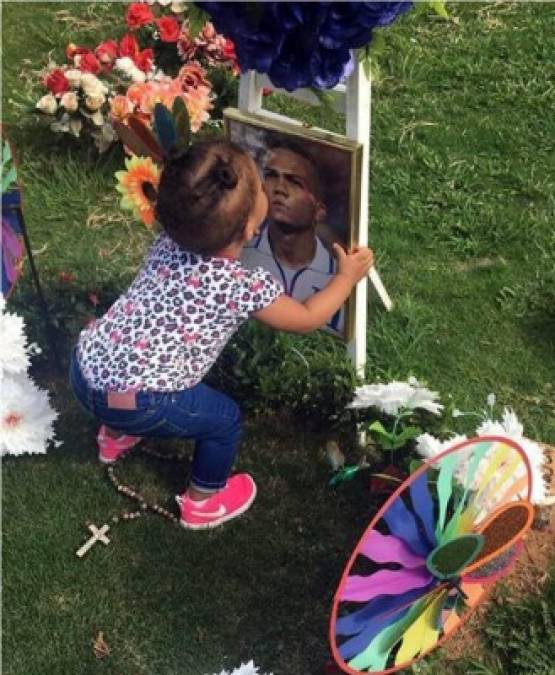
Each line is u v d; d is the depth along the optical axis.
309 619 2.32
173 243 2.17
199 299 2.14
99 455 2.63
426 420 2.49
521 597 2.32
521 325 3.01
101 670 2.23
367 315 3.02
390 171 3.54
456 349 2.94
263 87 2.28
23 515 2.52
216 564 2.42
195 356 2.20
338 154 2.15
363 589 1.94
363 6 1.75
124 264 3.17
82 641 2.28
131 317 2.18
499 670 2.21
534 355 2.92
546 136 3.71
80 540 2.47
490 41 4.16
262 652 2.26
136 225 3.33
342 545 2.46
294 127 2.21
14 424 2.57
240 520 2.51
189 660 2.25
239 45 1.85
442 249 3.27
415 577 2.01
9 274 2.57
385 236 3.30
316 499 2.54
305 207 2.29
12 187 2.45
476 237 3.30
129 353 2.17
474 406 2.77
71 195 3.40
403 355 2.90
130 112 3.37
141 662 2.25
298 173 2.26
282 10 1.75
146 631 2.30
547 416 2.75
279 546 2.45
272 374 2.63
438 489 1.97
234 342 2.69
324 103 2.14
